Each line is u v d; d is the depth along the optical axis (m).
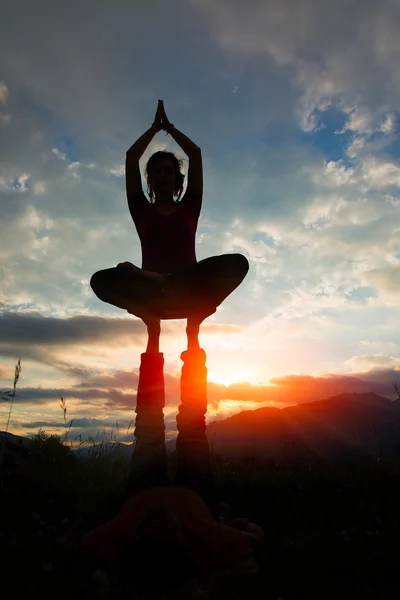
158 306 3.12
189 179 3.53
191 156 3.53
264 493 4.32
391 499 4.04
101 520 3.53
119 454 5.76
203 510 2.72
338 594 2.31
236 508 3.98
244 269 2.96
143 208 3.52
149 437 2.98
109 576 2.47
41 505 3.77
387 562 2.66
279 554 2.89
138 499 2.76
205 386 3.14
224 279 2.92
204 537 2.60
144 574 2.35
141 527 2.42
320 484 4.50
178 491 2.78
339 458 5.08
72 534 3.12
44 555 2.74
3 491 4.01
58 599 2.20
